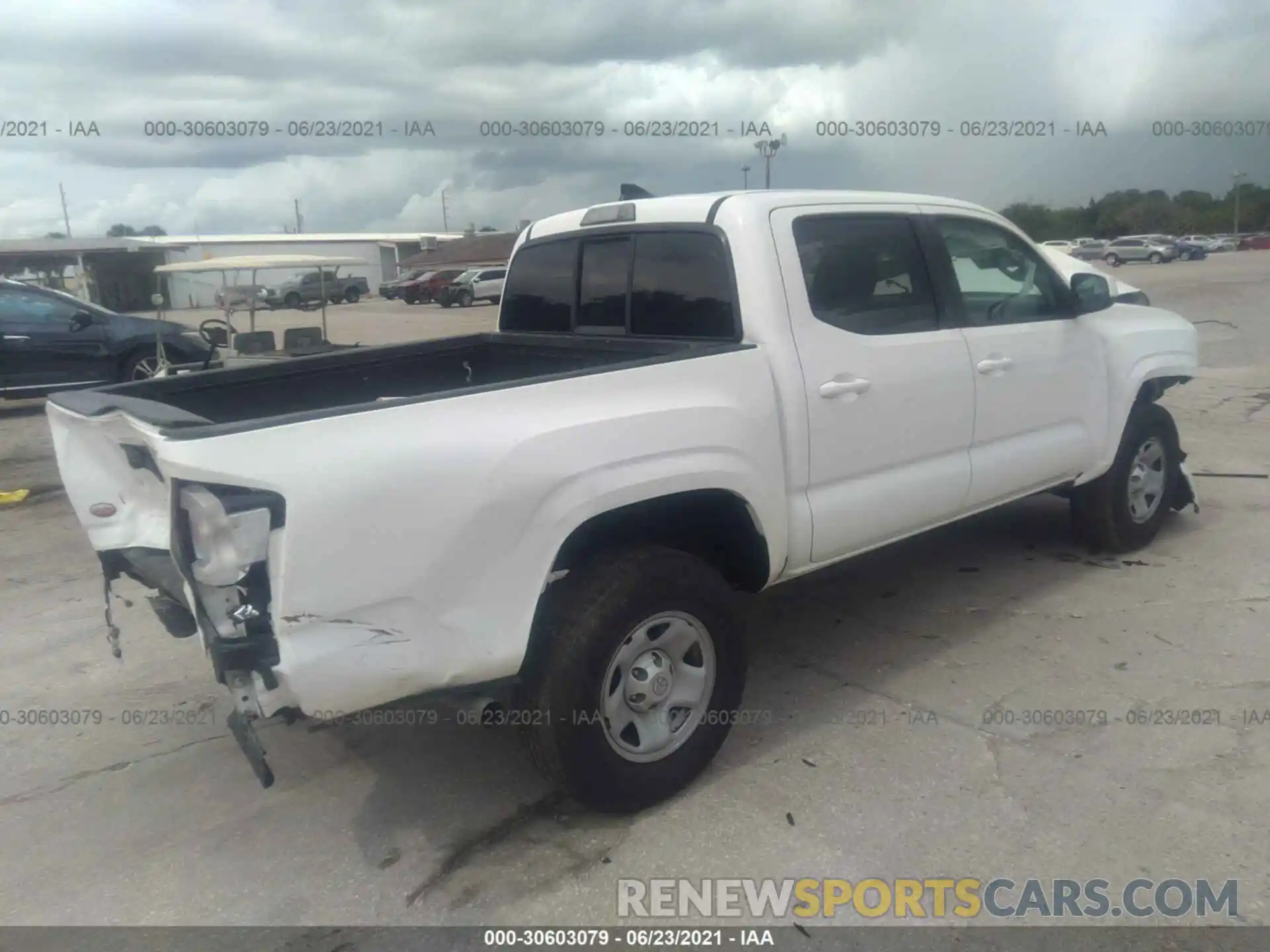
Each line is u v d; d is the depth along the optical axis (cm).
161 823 340
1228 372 1225
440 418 281
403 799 349
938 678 420
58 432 358
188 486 255
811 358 367
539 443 293
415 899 296
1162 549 566
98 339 1220
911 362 401
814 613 497
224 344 1308
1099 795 329
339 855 319
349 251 4575
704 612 335
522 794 350
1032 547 579
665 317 398
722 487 336
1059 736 368
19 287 1178
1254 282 2827
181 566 266
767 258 364
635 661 324
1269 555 547
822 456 372
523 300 479
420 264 4691
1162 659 427
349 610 268
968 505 443
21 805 354
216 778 368
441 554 278
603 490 305
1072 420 492
